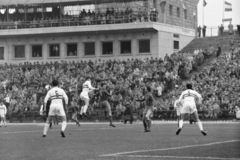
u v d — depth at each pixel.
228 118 44.84
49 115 21.88
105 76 55.09
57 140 20.03
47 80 58.25
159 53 63.34
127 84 52.06
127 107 42.91
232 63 51.94
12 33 68.44
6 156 14.18
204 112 45.66
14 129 30.95
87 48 67.19
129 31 64.38
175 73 53.34
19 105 54.75
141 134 23.72
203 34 71.00
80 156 13.91
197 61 57.38
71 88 54.56
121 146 16.91
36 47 69.56
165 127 31.94
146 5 65.19
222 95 46.31
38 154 14.61
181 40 68.31
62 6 67.75
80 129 29.36
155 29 62.59
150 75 53.41
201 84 48.59
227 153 14.28
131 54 64.62
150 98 26.08
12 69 63.72
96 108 51.19
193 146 16.58
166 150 15.29
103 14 65.62
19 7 68.19
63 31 66.31
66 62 64.44
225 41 66.12
